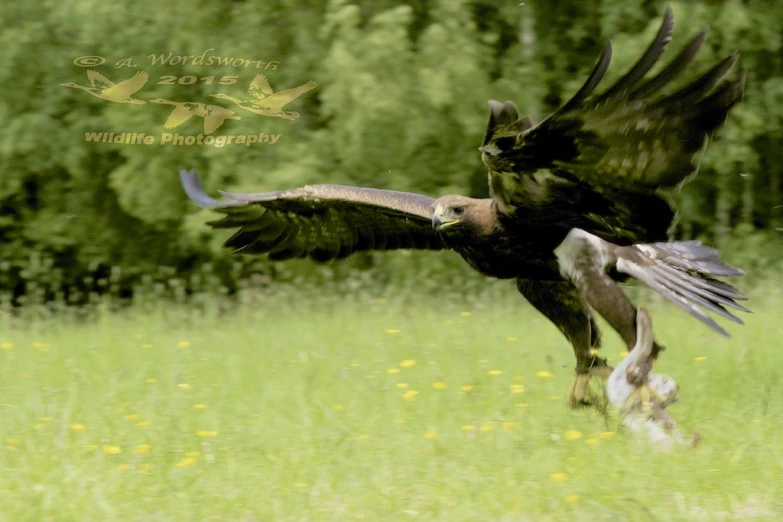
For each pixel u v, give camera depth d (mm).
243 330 16078
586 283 9312
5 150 24328
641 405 9414
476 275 22359
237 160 23188
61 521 7895
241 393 11406
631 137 7820
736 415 10195
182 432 9891
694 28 22188
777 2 23250
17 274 27625
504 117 7699
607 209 8562
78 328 17266
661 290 9469
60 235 26719
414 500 8148
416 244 11133
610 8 22922
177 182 23781
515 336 14742
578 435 9305
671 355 13203
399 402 10859
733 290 9750
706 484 8312
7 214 27531
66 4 23594
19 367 13250
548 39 24312
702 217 25641
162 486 8500
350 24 21938
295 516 7914
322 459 9086
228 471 8812
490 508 7988
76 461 9078
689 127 7664
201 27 23406
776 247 24266
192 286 26344
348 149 22391
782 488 8305
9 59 24453
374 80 21812
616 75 22812
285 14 23578
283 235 11258
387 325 15828
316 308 18359
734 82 7441
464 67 22141
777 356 12750
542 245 9266
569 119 7688
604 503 7996
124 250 26969
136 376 12164
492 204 9133
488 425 9773
